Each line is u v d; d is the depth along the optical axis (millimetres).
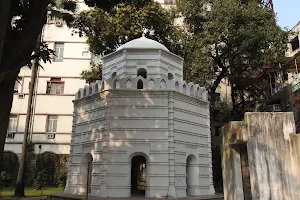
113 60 21156
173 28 27688
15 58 8805
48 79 33094
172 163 15961
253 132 5168
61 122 32188
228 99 35719
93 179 16438
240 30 23594
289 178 4816
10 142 30891
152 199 14648
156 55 19984
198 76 25219
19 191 20828
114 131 16500
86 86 19422
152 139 16391
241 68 28672
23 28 9547
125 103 16938
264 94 33312
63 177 29938
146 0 18875
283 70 30812
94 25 24984
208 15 25703
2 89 8547
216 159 30375
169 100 17000
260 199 4816
